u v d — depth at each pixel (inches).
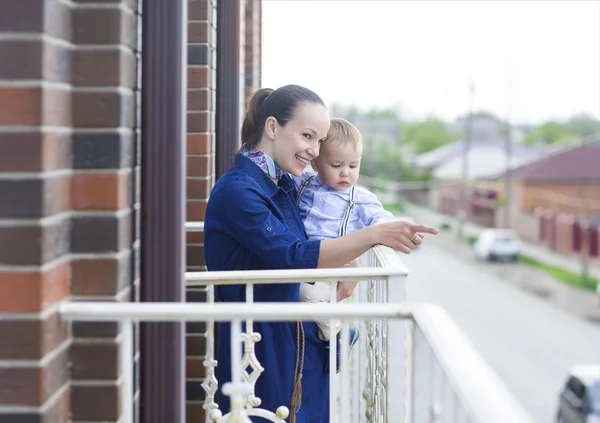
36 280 66.8
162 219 77.5
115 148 73.3
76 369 73.4
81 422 73.5
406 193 3011.8
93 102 73.1
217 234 103.0
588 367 703.1
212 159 156.3
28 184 66.6
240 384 69.9
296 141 105.4
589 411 653.9
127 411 73.9
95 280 73.4
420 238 99.0
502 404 47.7
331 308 69.6
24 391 67.1
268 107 106.6
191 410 136.9
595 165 2129.7
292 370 104.7
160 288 77.5
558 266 1722.4
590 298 1418.6
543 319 1201.4
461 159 2972.4
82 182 73.3
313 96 106.8
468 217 2405.3
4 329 67.0
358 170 124.1
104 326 73.3
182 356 78.3
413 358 67.7
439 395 59.3
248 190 101.3
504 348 1005.2
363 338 128.2
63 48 71.0
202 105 148.7
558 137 3257.9
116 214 73.3
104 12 72.7
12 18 66.2
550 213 1947.6
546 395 789.2
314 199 122.7
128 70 75.4
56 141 69.7
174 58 77.1
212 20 154.5
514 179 2181.3
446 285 1444.4
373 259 122.7
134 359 80.7
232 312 70.2
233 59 157.6
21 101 66.4
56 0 69.1
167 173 77.5
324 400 110.3
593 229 1715.1
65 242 72.2
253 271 94.7
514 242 1780.3
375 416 114.7
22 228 66.8
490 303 1293.1
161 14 76.8
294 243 98.7
